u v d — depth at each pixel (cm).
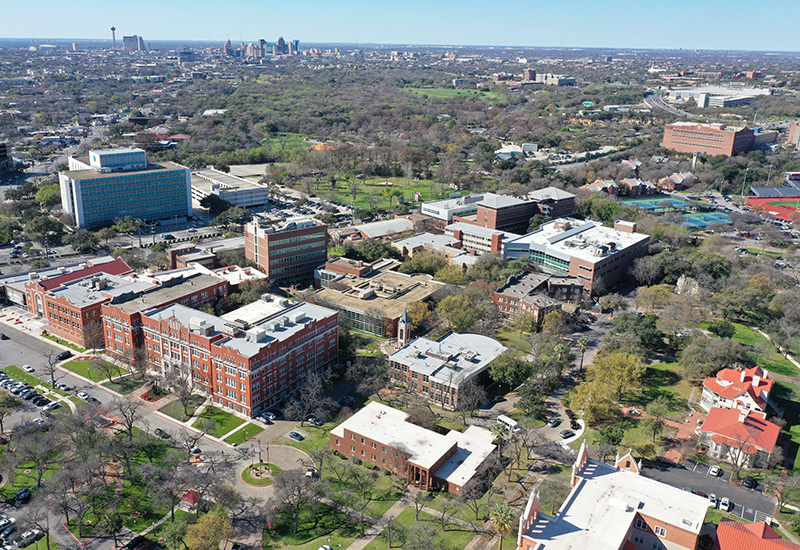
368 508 15888
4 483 16462
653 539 13662
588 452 17425
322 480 16700
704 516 13688
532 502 13150
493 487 16638
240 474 16938
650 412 19988
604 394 19412
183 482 15525
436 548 14400
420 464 16550
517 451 17475
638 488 14575
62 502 14550
